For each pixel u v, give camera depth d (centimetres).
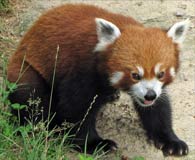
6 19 1658
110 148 1183
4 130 1124
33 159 1047
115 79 1105
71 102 1177
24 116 1216
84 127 1193
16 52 1262
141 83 1080
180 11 1709
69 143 1195
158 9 1727
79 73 1156
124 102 1329
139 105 1165
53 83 1177
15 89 1213
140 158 1113
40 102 1205
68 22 1206
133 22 1195
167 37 1116
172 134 1210
